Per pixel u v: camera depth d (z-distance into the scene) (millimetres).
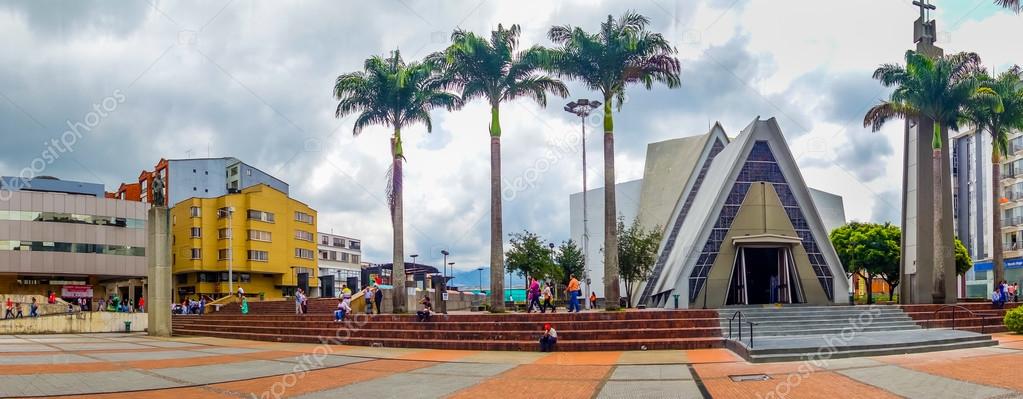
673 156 72750
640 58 32375
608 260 31031
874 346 21734
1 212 62938
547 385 15578
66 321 43375
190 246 79625
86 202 67625
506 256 55656
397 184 35375
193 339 33906
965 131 78625
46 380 16203
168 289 38031
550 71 33000
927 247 43000
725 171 51125
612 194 31469
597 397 13828
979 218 75688
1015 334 30609
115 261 68750
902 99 40281
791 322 29234
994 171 43469
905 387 14516
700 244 49406
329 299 54844
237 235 81188
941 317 33594
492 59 32625
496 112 33250
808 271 48938
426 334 27688
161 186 38531
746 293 48375
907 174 45375
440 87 35656
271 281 86125
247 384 15852
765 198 49344
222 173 97375
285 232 88000
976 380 15305
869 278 66625
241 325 37844
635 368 18562
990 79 42438
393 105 35688
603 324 26500
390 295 45219
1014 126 42938
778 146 51312
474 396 14141
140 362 20625
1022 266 66688
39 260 64062
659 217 71125
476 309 54000
